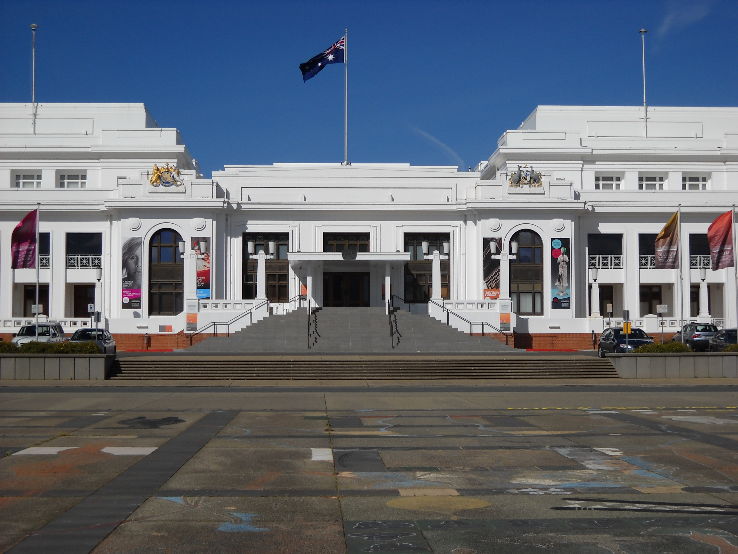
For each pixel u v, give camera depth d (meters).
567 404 24.61
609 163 69.00
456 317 52.72
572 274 58.78
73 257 60.06
